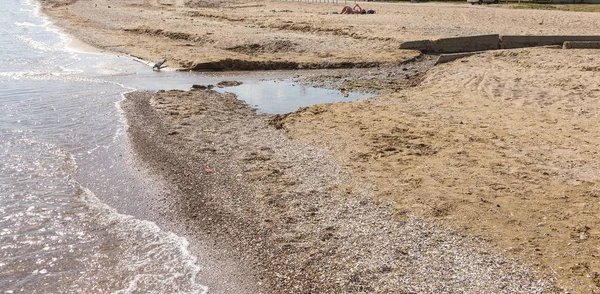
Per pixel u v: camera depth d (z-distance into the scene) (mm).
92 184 11312
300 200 10125
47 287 7691
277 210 9773
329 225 9125
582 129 13828
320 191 10500
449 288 7297
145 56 27281
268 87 20469
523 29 32906
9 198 10562
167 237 9055
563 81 18531
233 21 39000
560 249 8211
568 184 10570
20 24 42438
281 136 14008
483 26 34344
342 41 29312
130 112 16594
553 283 7367
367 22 35969
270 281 7680
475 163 11742
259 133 14336
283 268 7965
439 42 27812
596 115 14898
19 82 20953
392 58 25391
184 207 10133
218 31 32781
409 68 24141
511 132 13781
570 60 21531
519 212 9453
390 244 8453
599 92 16984
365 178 11086
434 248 8320
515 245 8367
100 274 8000
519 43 28609
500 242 8469
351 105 16828
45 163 12422
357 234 8797
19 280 7871
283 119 15508
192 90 19766
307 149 12930
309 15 41531
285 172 11523
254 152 12805
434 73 21547
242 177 11328
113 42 31797
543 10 43250
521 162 11750
